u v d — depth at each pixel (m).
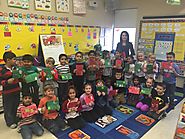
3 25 3.02
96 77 3.28
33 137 2.20
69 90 2.46
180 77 4.13
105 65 3.44
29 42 3.43
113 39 5.34
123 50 4.33
